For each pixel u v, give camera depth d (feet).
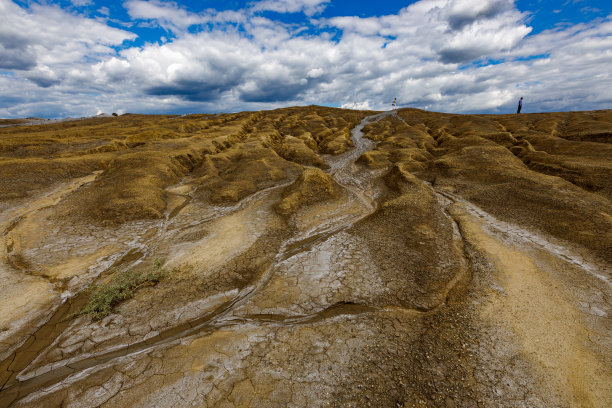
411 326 21.83
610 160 63.21
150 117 247.70
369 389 16.75
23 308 24.12
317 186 56.29
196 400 16.34
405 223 40.83
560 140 85.81
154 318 23.30
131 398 16.58
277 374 17.87
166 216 47.32
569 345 19.35
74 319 23.17
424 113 209.46
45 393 17.07
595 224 35.47
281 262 32.37
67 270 30.22
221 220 45.19
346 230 40.65
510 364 18.03
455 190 57.77
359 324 22.21
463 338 20.25
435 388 16.67
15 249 33.81
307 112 238.68
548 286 25.82
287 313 23.80
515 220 40.81
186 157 83.51
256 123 190.19
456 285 26.76
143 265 31.40
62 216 43.16
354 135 154.71
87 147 91.15
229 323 22.75
